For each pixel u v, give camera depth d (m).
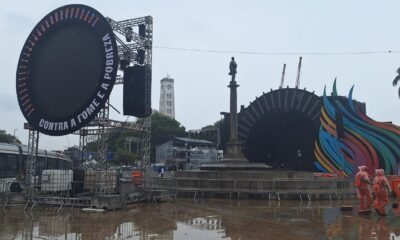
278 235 11.88
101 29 17.56
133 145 79.75
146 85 20.70
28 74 18.81
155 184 28.83
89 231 12.13
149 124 22.42
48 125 18.05
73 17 18.25
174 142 88.94
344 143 34.91
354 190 26.81
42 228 12.59
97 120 19.31
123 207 18.02
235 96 31.58
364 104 40.50
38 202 18.20
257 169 30.61
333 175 32.56
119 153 75.50
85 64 17.73
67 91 17.89
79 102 17.58
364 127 34.28
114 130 22.73
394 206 19.39
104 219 14.64
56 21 18.62
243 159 31.33
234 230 12.73
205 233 12.12
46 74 18.48
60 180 19.83
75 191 19.69
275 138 43.53
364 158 33.88
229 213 17.25
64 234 11.60
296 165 42.03
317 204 21.80
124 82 20.83
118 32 21.45
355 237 11.56
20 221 14.04
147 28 21.47
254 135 43.78
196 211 17.83
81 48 17.92
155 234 11.80
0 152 27.20
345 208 18.39
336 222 14.64
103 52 17.31
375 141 33.69
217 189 25.83
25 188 19.56
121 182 19.12
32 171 19.03
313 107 39.31
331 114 36.22
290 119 42.94
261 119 42.84
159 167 60.31
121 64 21.67
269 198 24.59
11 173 27.81
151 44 21.31
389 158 33.03
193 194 25.86
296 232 12.41
